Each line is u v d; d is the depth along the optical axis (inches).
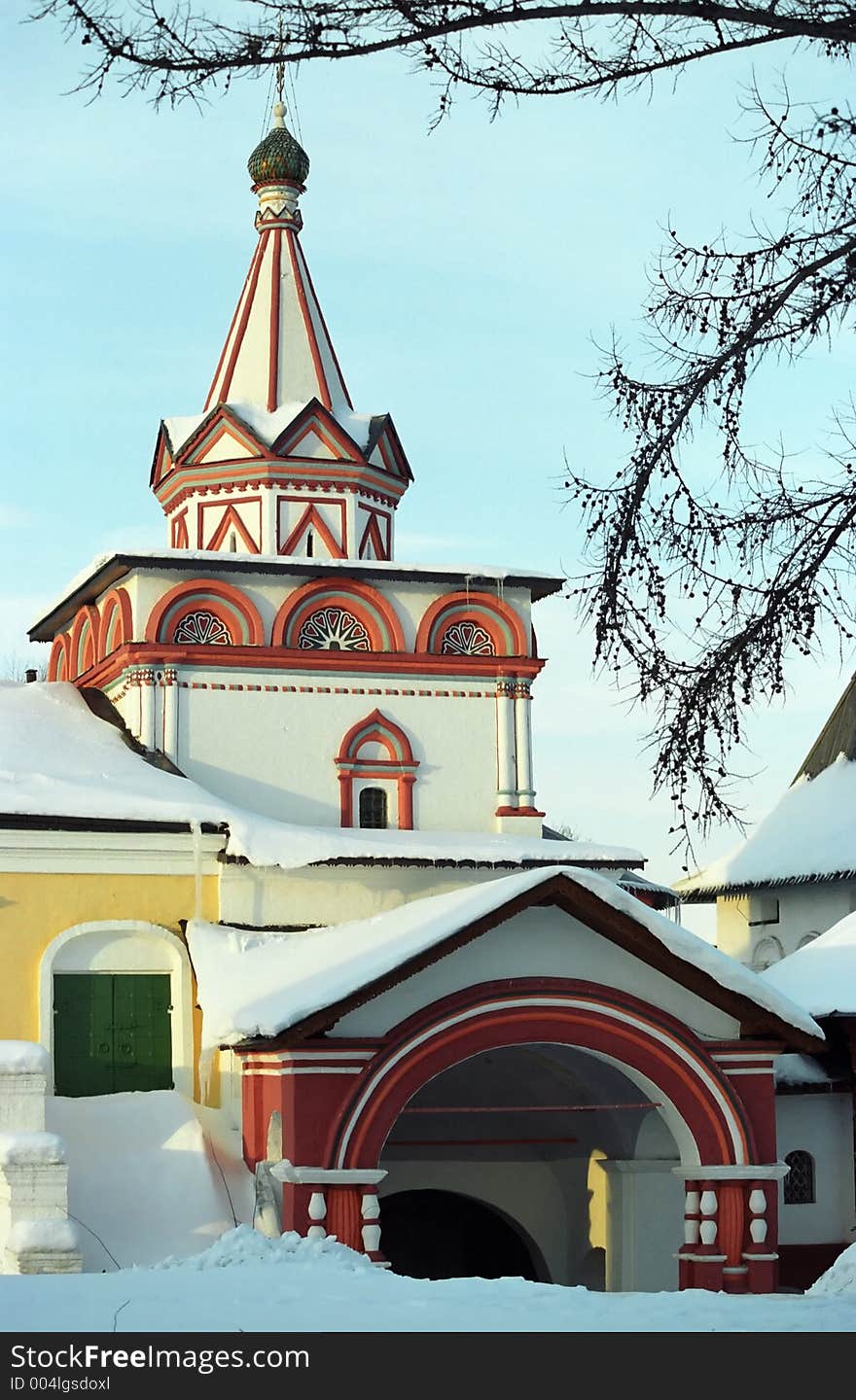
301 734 1002.1
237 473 1044.5
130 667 984.9
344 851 908.6
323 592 1013.8
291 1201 738.8
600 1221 913.5
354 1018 756.6
